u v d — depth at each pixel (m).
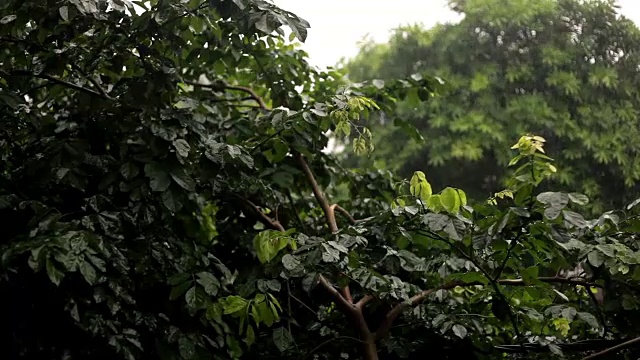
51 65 2.67
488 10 7.70
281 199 3.21
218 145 2.55
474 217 2.60
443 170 8.02
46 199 2.73
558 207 2.09
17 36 2.77
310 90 3.69
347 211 3.67
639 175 6.27
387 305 2.83
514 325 2.57
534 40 7.55
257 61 3.27
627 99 6.68
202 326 2.77
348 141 6.56
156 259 2.64
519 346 2.80
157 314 2.72
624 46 6.79
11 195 2.54
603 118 6.54
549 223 2.19
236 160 2.65
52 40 2.63
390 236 2.69
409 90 3.42
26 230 2.51
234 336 2.88
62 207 2.79
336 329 2.93
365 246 2.54
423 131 8.03
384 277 2.53
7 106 2.71
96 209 2.53
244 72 3.56
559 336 2.90
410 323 2.84
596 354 2.50
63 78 3.01
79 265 2.20
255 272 2.86
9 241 2.47
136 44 2.66
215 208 3.59
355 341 2.80
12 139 2.88
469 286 2.92
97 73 2.95
